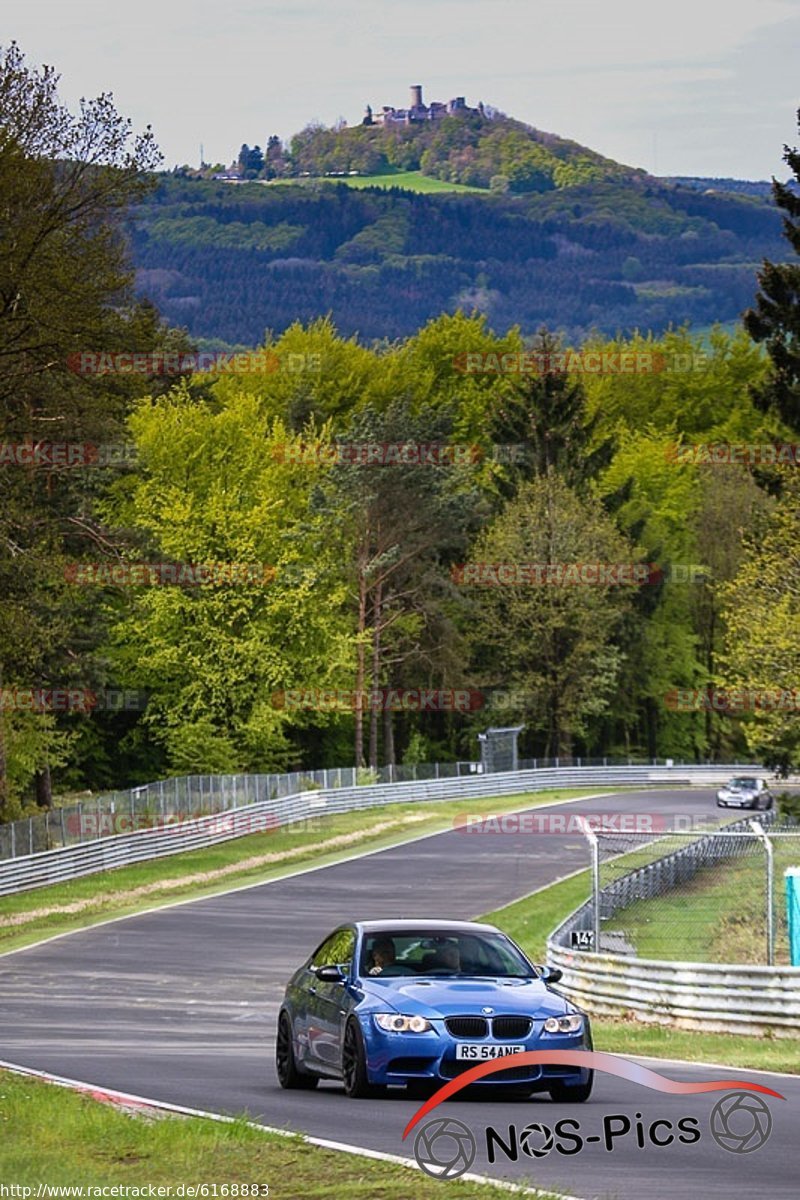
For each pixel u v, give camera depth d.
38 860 199.75
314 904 184.50
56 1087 66.19
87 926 167.88
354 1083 62.25
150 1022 105.94
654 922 136.62
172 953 147.75
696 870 171.38
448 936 67.81
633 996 101.81
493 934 68.62
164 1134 51.56
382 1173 45.81
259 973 135.88
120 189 182.88
